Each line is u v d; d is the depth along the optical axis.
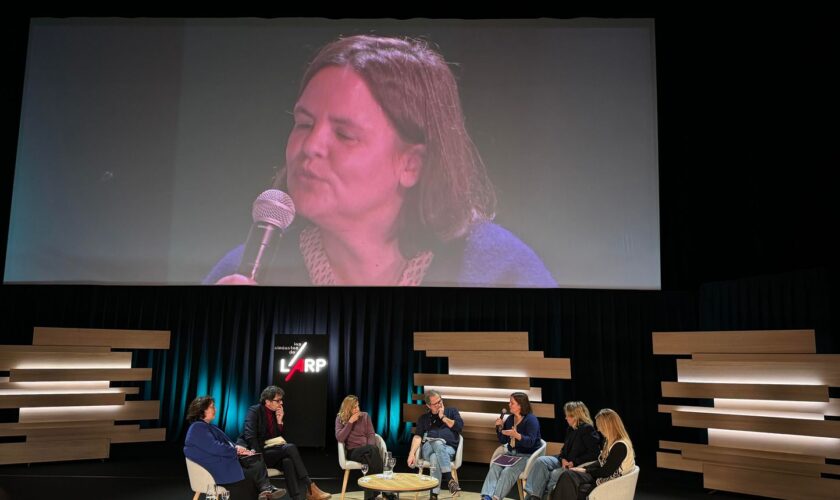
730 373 5.64
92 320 8.00
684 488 5.87
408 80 7.13
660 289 6.75
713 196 7.12
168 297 8.06
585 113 6.98
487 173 6.98
